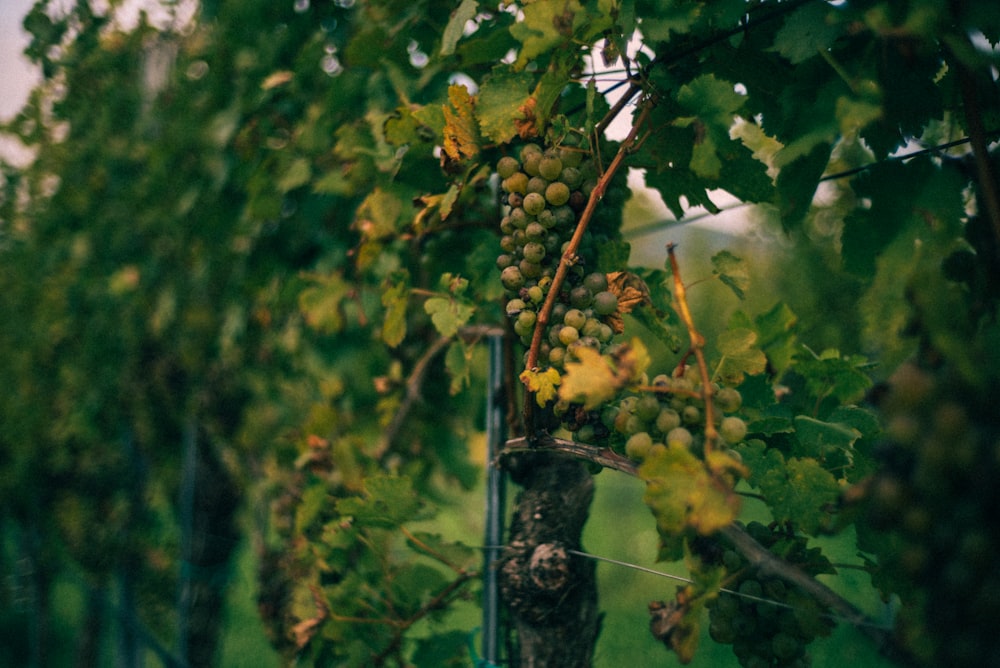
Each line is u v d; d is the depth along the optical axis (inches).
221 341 115.6
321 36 95.7
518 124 50.6
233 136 109.0
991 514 30.0
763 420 54.0
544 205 49.9
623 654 105.6
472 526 128.3
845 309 170.4
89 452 165.0
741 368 45.6
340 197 96.1
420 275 86.4
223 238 116.9
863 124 37.8
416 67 78.1
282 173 96.2
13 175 180.1
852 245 42.8
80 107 157.9
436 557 72.1
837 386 64.2
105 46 141.3
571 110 57.3
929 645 32.7
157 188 131.5
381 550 74.9
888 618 57.6
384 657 74.7
